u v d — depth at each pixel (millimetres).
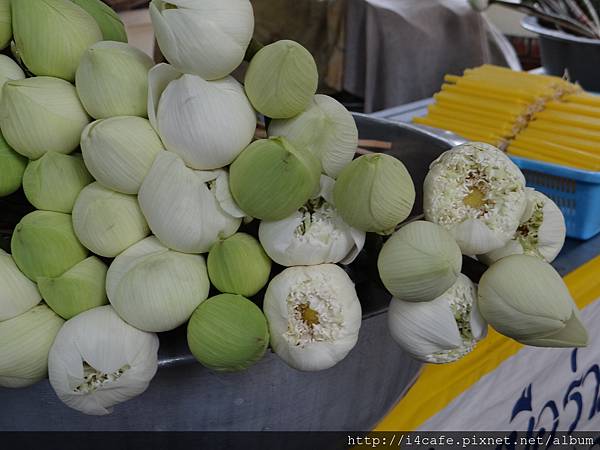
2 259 343
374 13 1570
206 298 346
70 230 350
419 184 526
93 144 326
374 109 1651
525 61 2273
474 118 881
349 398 411
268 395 374
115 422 363
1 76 369
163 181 328
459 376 614
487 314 353
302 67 333
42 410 359
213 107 324
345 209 333
